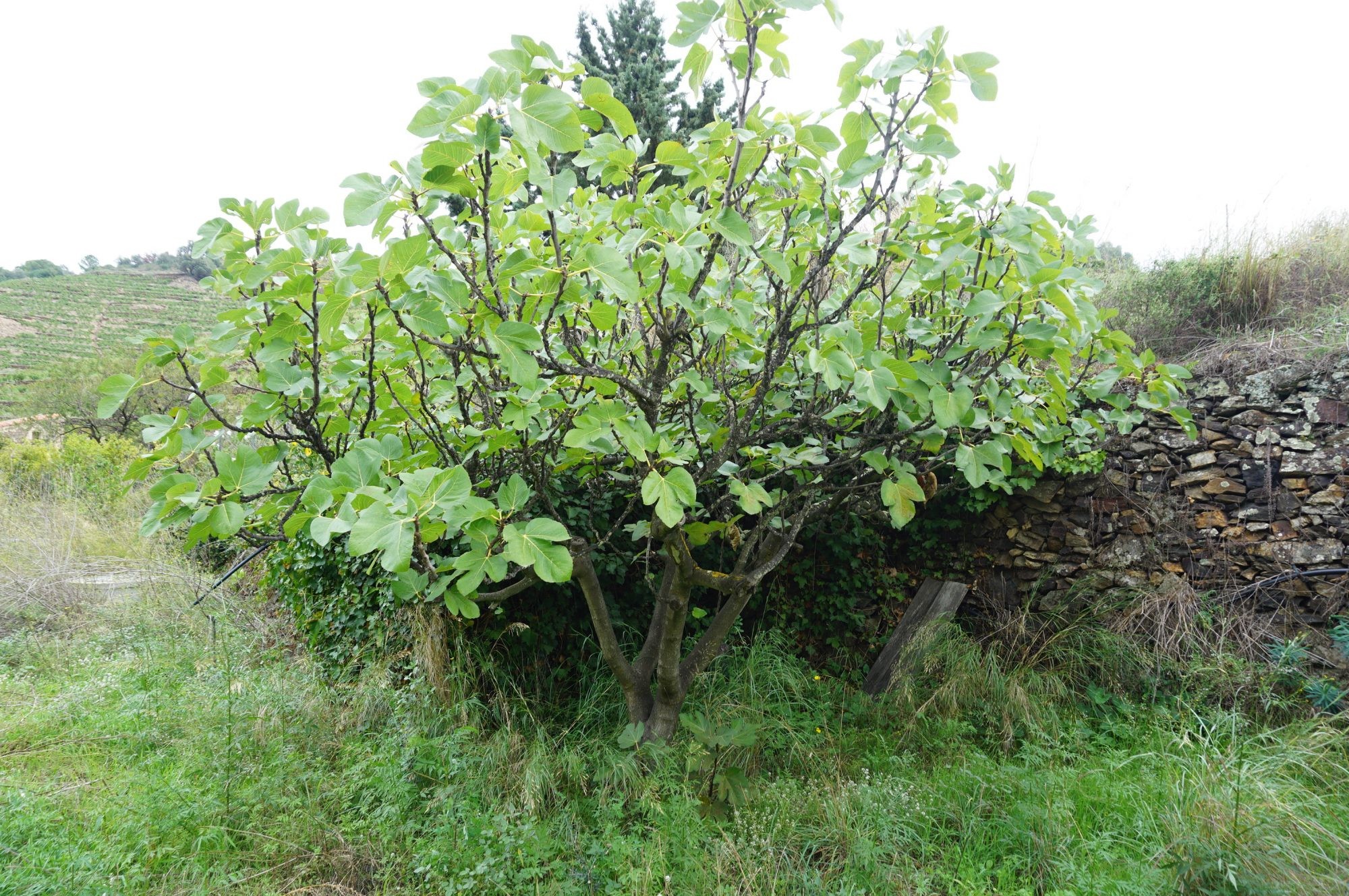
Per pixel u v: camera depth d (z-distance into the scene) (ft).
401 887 9.45
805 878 9.07
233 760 11.44
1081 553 16.11
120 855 9.23
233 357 8.79
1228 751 11.09
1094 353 10.48
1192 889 8.51
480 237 8.82
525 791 10.64
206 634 17.94
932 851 9.95
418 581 8.86
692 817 10.02
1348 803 10.19
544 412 9.33
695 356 10.08
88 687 14.56
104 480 30.17
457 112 5.61
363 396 9.81
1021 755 12.42
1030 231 8.36
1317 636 13.79
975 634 16.60
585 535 13.93
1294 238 20.04
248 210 8.07
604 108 6.88
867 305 10.73
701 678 13.99
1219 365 16.10
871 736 13.98
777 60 7.68
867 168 7.61
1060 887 9.05
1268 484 14.61
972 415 8.30
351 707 13.46
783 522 11.48
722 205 8.51
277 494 9.28
